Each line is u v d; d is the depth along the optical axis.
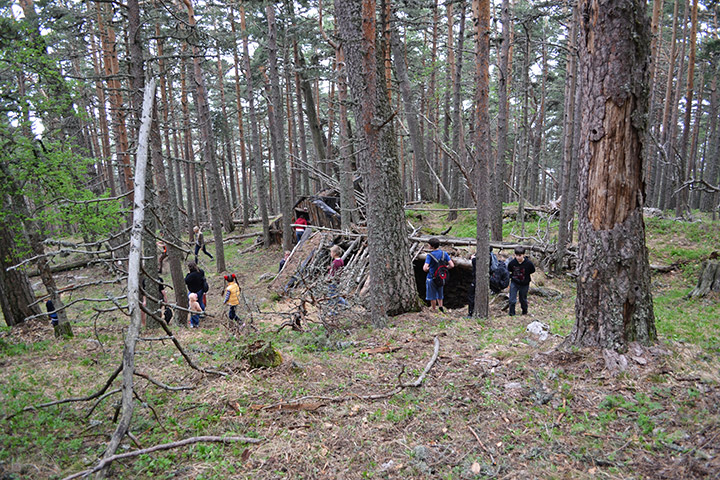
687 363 4.59
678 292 10.45
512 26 19.62
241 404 4.87
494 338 6.67
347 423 4.42
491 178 14.48
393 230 8.86
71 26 10.74
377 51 8.14
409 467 3.69
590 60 4.73
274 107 18.77
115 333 8.97
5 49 7.73
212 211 18.36
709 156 36.47
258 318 10.97
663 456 3.45
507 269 9.89
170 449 4.04
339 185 17.64
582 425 3.98
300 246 16.56
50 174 8.00
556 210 18.08
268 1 17.86
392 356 6.25
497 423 4.23
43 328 9.10
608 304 4.88
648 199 26.23
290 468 3.73
